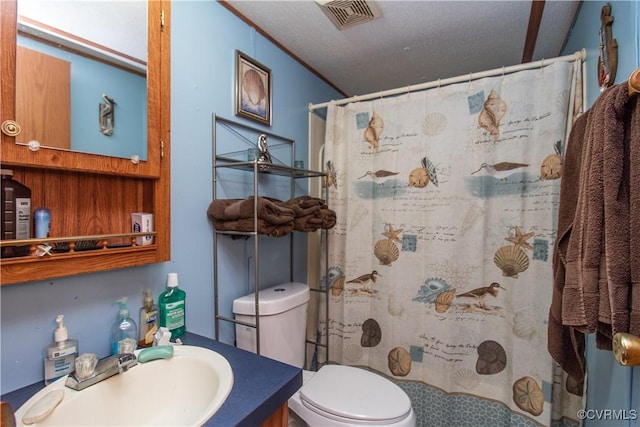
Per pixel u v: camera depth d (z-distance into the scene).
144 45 0.90
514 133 1.38
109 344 0.90
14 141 0.64
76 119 0.75
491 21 1.40
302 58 1.74
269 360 0.87
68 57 0.75
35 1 0.70
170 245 0.98
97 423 0.70
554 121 1.29
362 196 1.73
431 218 1.55
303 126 1.81
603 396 1.00
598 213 0.67
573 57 1.27
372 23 1.42
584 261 0.69
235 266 1.34
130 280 0.95
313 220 1.41
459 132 1.49
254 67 1.42
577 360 0.94
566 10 1.32
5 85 0.63
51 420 0.63
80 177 0.82
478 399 1.45
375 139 1.70
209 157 1.22
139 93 0.89
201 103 1.18
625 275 0.61
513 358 1.37
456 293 1.49
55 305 0.79
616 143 0.64
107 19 0.83
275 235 1.21
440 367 1.52
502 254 1.41
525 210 1.36
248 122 1.41
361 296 1.73
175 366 0.84
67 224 0.79
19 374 0.73
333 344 1.81
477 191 1.45
